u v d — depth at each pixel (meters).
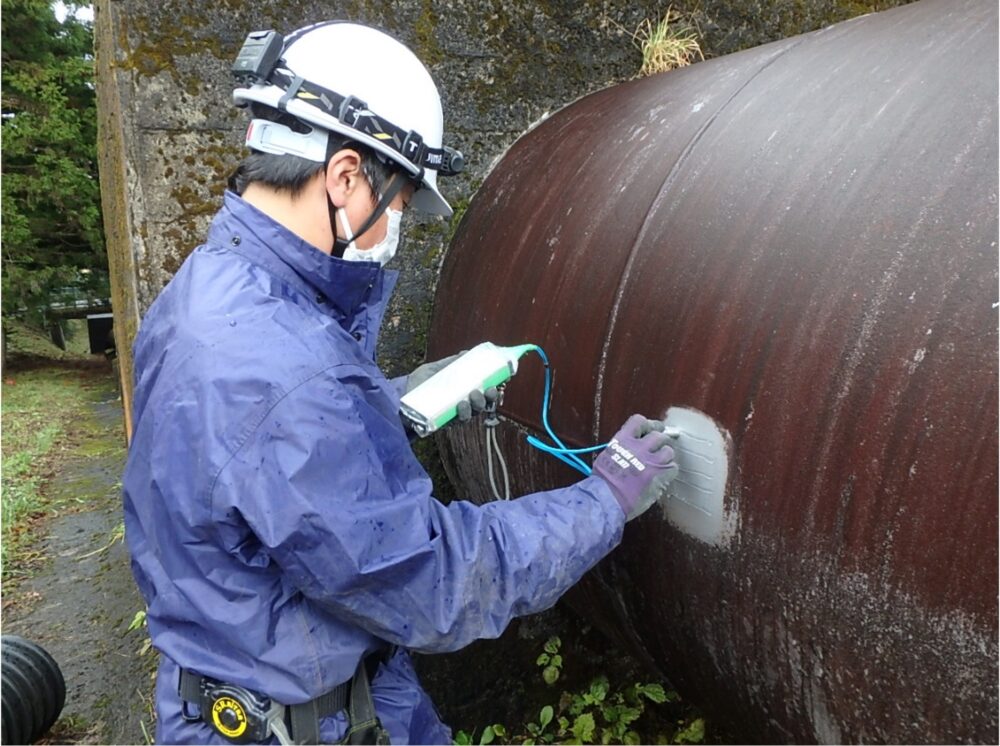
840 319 0.87
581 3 2.29
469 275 1.87
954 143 0.83
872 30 1.18
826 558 0.87
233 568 0.93
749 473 0.96
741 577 1.01
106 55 2.22
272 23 2.02
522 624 2.47
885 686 0.84
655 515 1.17
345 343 0.98
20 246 10.93
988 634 0.71
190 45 1.97
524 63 2.26
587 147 1.64
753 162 1.10
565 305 1.38
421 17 2.13
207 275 0.97
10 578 3.96
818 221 0.94
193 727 1.07
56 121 10.34
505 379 1.21
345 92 1.00
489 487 1.91
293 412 0.85
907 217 0.84
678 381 1.08
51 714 2.60
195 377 0.88
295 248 0.99
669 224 1.20
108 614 3.54
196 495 0.87
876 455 0.80
